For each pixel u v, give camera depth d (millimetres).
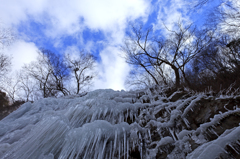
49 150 1756
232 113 1833
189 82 7359
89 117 2744
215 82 5477
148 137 2027
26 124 3131
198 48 17016
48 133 1930
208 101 2445
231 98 2256
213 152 1232
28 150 1745
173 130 2051
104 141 1769
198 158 1220
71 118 2666
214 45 13031
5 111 9820
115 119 2684
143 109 2936
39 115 3396
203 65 12766
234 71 7355
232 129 1488
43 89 22578
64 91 23734
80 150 1637
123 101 3430
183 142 1647
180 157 1475
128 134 1991
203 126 1738
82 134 1771
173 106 2721
